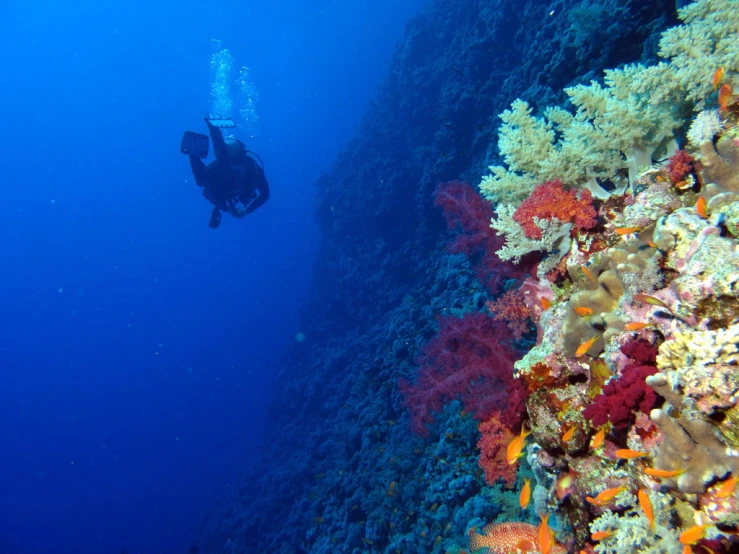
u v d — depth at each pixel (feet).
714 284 6.32
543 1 41.91
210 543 62.49
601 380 8.87
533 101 34.55
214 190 31.35
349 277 66.64
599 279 9.23
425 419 18.78
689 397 6.14
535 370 9.95
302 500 47.29
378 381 42.86
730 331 5.88
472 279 37.35
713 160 8.53
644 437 7.52
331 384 61.67
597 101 11.57
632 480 8.09
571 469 9.29
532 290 12.92
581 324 9.31
